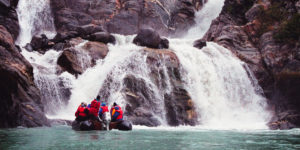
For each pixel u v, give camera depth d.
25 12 31.20
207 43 27.83
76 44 24.97
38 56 24.77
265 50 25.88
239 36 28.45
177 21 39.53
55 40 27.02
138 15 35.91
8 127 13.15
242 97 24.14
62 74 21.19
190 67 23.16
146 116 18.22
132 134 11.02
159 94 20.53
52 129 12.55
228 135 11.96
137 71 21.42
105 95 20.17
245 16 30.59
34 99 15.36
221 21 32.06
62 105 20.03
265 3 29.77
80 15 33.97
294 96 21.97
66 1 34.53
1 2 26.64
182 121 19.88
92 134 10.41
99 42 25.61
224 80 24.22
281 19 27.42
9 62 14.50
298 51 23.02
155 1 37.53
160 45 25.45
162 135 11.09
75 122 12.91
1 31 15.54
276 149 7.58
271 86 24.42
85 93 20.78
